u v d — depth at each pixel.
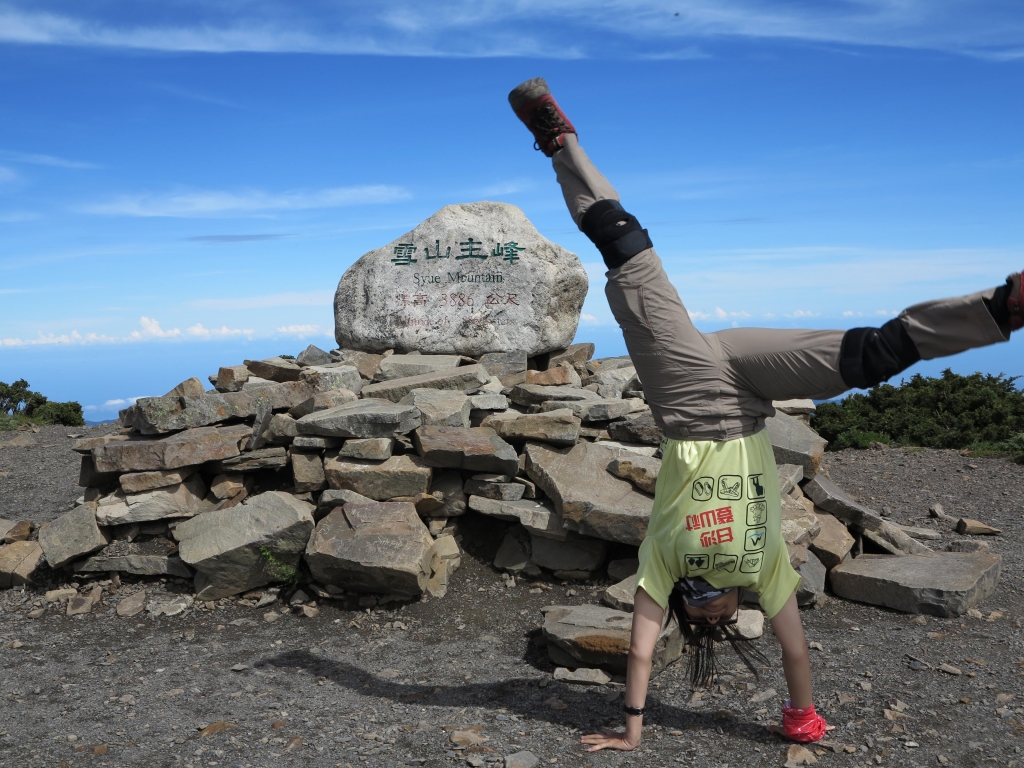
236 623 5.14
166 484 5.80
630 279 2.99
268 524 5.34
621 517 5.20
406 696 4.05
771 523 3.17
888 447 10.91
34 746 3.52
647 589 3.24
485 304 8.12
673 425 3.13
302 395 6.57
